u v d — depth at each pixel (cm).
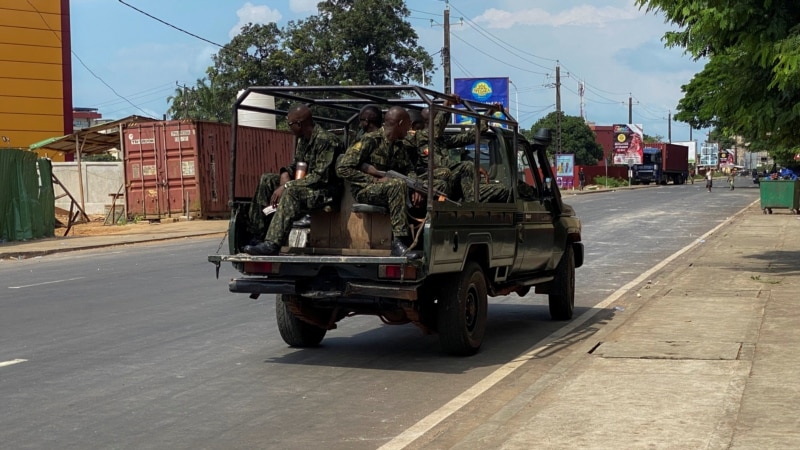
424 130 888
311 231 847
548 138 1060
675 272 1497
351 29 5328
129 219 3294
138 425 641
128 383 773
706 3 1276
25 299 1330
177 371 821
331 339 991
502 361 866
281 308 917
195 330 1038
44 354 899
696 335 895
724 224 2908
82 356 889
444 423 638
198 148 3195
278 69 5438
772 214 3253
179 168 3231
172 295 1343
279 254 838
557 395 663
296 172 852
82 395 731
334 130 1022
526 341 974
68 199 3788
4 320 1123
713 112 1452
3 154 2500
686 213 3584
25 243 2483
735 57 1377
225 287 1434
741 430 559
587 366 763
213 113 7300
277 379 790
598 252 2039
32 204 2606
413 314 824
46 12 3950
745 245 1998
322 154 827
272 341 972
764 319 984
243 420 655
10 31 3884
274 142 3506
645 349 829
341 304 844
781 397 638
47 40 3959
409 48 5562
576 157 10144
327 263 792
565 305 1108
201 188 3219
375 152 824
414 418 656
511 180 964
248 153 3347
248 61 5444
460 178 896
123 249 2362
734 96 1366
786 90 1299
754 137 1451
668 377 711
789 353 792
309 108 889
